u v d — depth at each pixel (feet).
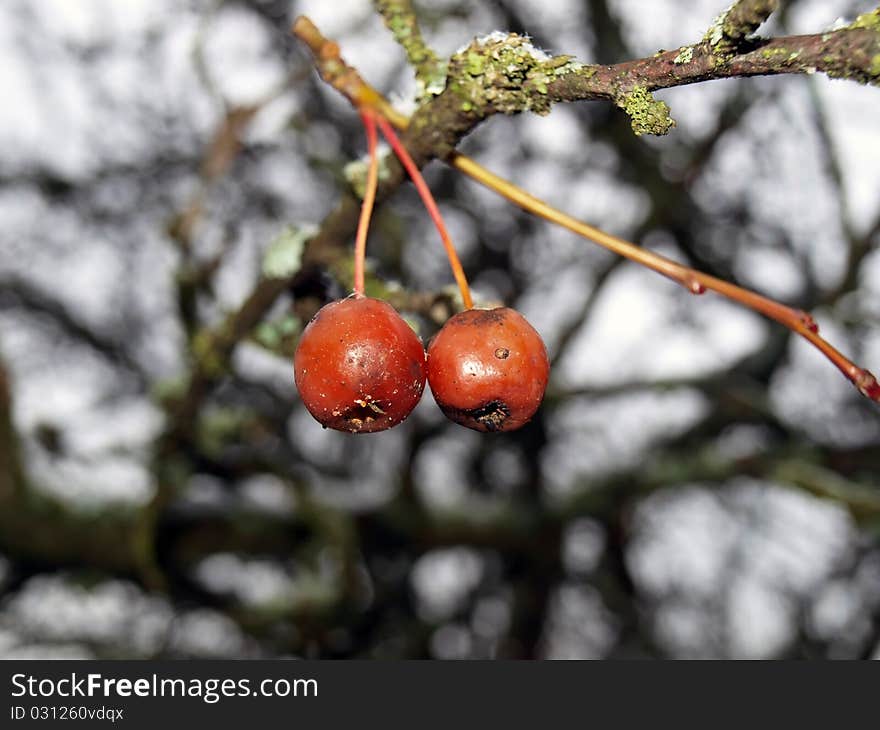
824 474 12.54
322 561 12.21
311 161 12.35
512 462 15.52
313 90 12.69
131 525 10.85
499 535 14.10
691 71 3.63
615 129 13.50
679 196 13.65
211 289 9.89
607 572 15.52
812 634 15.92
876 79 3.21
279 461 11.72
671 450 14.10
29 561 10.82
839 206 13.03
